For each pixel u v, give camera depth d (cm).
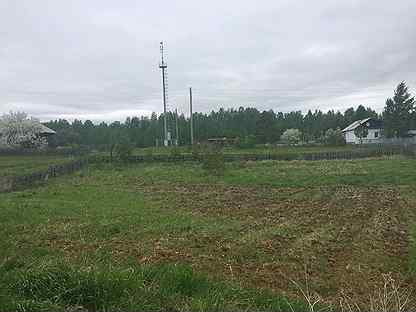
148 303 533
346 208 1778
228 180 2848
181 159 4247
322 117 11775
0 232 1209
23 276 565
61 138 7819
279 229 1309
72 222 1405
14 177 2602
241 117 11275
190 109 6719
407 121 8294
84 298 530
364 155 4341
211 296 589
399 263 991
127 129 10175
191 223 1406
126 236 1202
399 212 1673
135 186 2644
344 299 705
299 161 3978
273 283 820
